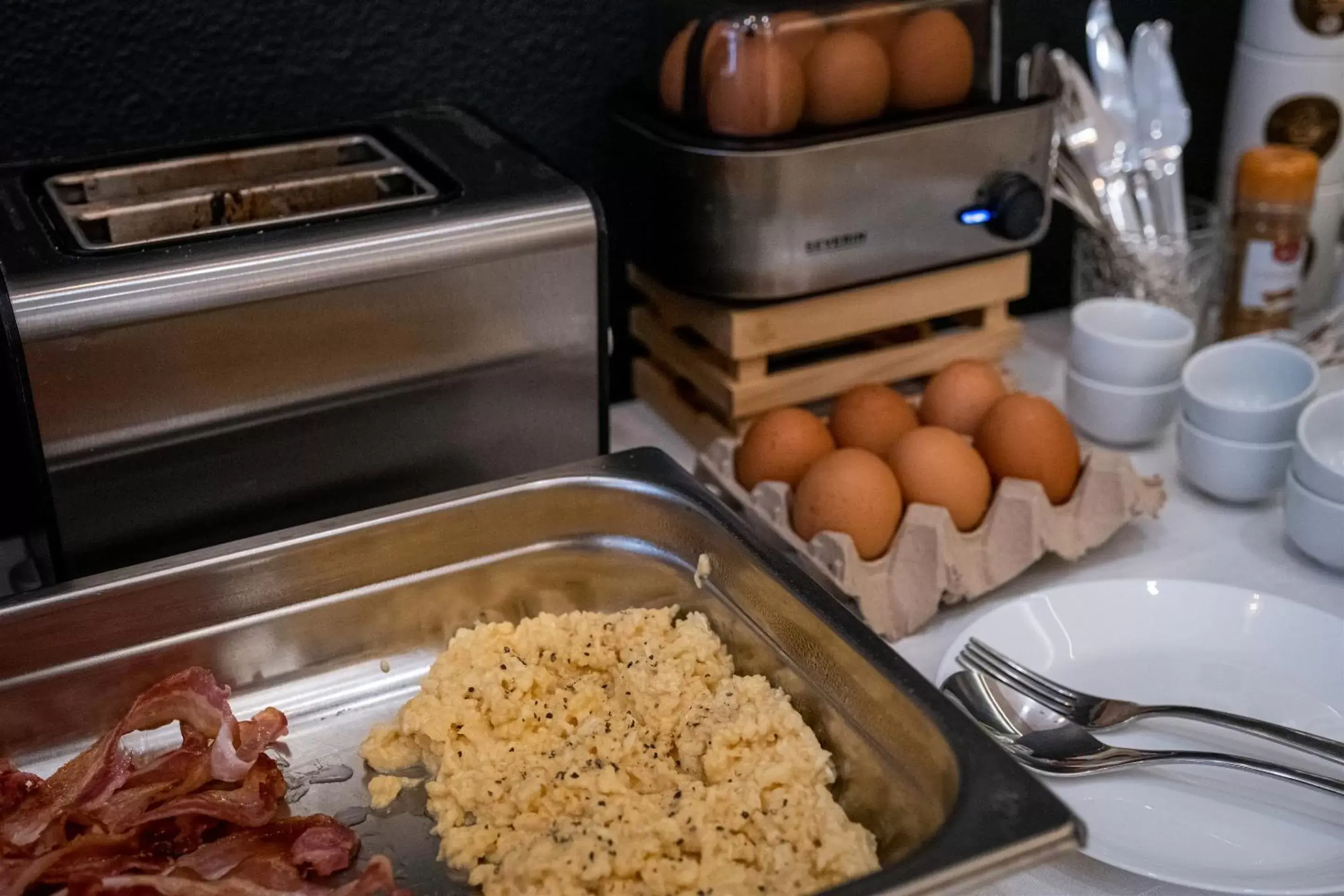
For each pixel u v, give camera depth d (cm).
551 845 62
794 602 70
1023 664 79
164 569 73
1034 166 102
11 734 72
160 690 72
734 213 93
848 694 68
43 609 70
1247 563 92
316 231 77
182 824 68
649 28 102
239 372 76
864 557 85
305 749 76
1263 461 94
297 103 99
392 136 95
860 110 95
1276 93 118
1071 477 91
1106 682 79
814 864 62
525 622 79
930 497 86
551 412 88
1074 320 106
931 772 61
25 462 75
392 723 75
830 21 93
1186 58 134
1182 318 105
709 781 68
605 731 71
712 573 78
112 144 95
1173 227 118
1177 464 104
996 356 110
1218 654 80
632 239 107
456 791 69
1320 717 75
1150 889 65
